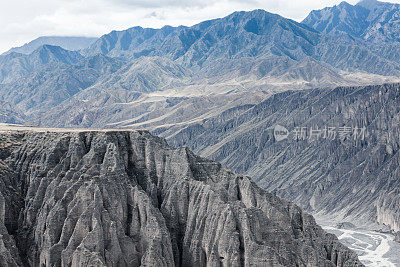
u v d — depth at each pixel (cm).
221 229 10525
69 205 10494
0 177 11250
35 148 11919
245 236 10331
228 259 10212
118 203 10806
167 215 11394
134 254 10450
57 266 10100
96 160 11431
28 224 10894
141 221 10750
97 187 10550
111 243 10150
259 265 10062
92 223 10100
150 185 11825
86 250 9750
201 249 10731
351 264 11344
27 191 11381
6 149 11938
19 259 10269
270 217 11512
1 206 10712
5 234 10369
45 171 11425
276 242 10788
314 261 10762
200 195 11319
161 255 10125
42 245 10375
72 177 11081
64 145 11794
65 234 10225
